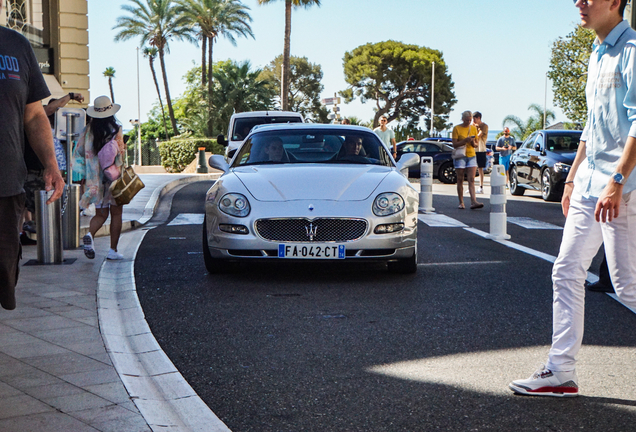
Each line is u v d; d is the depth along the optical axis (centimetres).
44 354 421
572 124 3266
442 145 2614
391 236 660
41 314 524
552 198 1706
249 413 352
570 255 363
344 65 7862
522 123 6425
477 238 999
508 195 1984
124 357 426
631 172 347
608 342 472
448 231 1079
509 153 2378
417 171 2620
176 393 374
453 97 7812
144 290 639
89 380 374
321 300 599
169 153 4722
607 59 351
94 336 463
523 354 446
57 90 1521
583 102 3172
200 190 1958
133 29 5841
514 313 555
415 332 500
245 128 1769
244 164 779
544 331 502
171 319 538
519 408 352
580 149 388
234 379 404
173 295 619
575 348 365
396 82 7612
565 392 366
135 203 1448
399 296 614
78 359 411
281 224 653
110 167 767
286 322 528
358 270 736
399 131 7625
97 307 551
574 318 364
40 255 767
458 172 1442
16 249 317
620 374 404
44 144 334
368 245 652
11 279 317
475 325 518
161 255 839
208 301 596
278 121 1783
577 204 364
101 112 767
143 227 1153
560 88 3222
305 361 435
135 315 543
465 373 409
